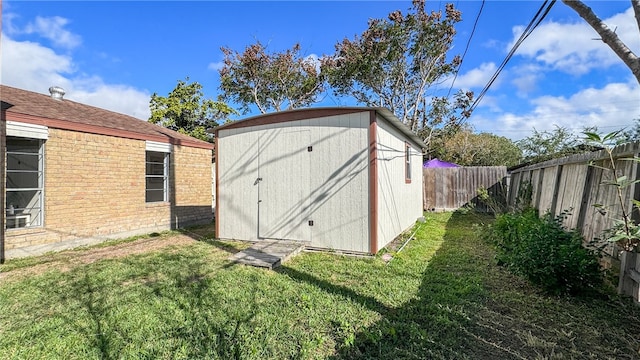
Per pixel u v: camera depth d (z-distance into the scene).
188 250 6.25
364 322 3.05
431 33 15.15
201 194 10.47
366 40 16.00
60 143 6.50
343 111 5.96
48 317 3.21
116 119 8.99
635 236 2.48
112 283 4.23
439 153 21.27
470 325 2.97
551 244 3.60
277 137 6.59
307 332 2.87
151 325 3.00
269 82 18.19
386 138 6.44
